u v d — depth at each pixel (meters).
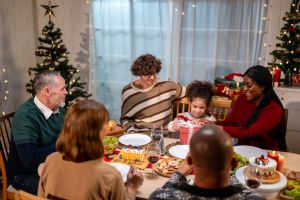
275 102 2.12
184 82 3.83
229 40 3.57
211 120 2.30
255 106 2.22
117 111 4.14
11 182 2.00
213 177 0.94
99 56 3.98
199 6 3.55
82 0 3.81
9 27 3.46
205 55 3.69
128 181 1.45
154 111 2.55
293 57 3.09
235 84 3.11
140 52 3.88
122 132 2.23
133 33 3.83
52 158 1.25
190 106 2.52
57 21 3.93
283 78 3.43
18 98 3.72
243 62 3.60
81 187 1.17
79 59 4.04
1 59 3.35
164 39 3.77
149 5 3.70
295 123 3.11
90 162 1.18
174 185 1.08
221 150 0.91
